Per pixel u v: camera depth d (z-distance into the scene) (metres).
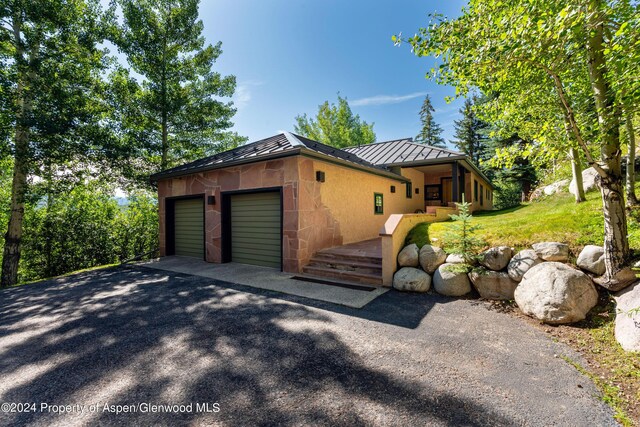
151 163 12.79
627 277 3.77
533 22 3.10
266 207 8.05
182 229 10.58
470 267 5.21
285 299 5.16
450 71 4.37
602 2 2.83
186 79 13.49
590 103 4.20
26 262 10.41
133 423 2.13
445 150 12.02
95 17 10.48
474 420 2.12
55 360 3.09
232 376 2.75
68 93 9.54
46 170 9.80
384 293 5.42
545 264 4.33
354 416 2.18
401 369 2.83
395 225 6.14
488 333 3.61
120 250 12.73
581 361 2.90
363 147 15.96
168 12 12.60
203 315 4.41
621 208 3.89
